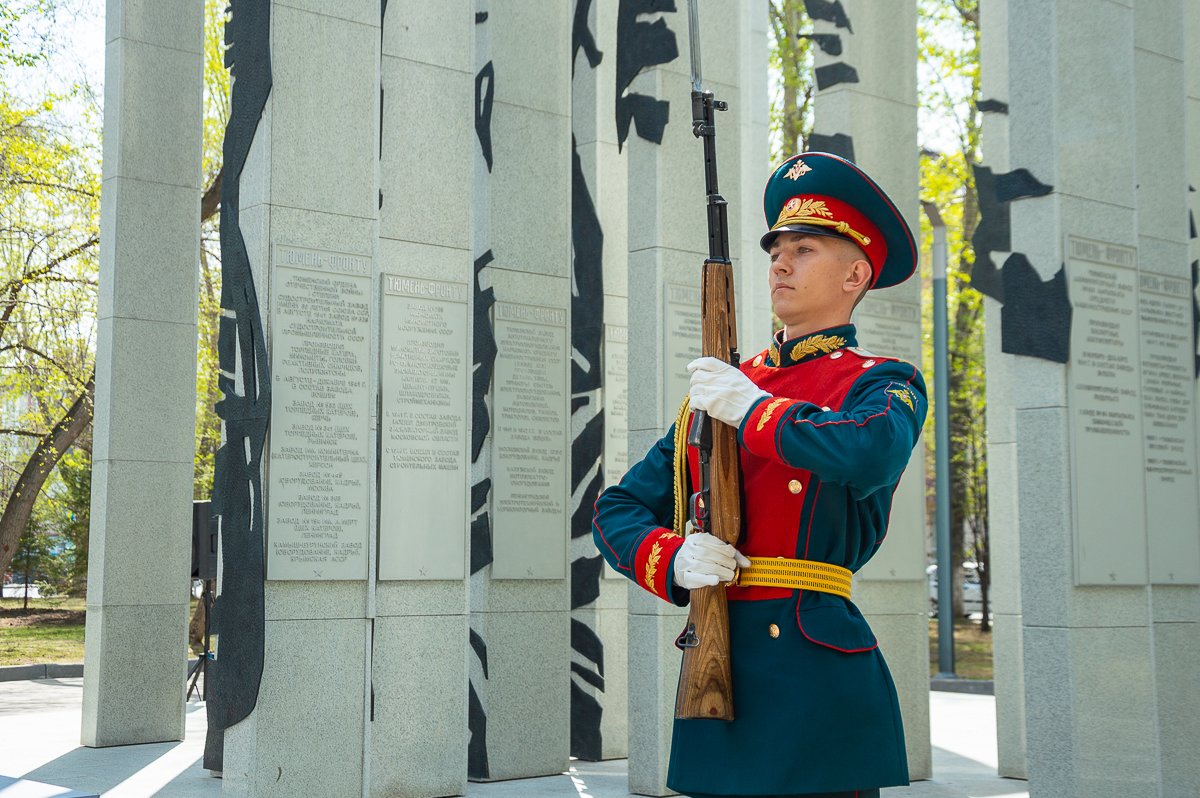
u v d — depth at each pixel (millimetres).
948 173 25484
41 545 28328
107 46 11805
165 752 11102
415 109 8945
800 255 3000
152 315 11766
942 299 18391
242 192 7973
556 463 10281
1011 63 7824
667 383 8773
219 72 21891
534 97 10461
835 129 9859
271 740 7578
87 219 20172
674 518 3105
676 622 8672
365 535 8062
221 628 7812
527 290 10281
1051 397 7516
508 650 9844
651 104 8906
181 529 11891
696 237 9016
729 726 2791
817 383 2914
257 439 7754
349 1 8203
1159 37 8297
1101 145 7812
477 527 9852
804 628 2773
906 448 2660
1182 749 7801
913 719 10000
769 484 2840
